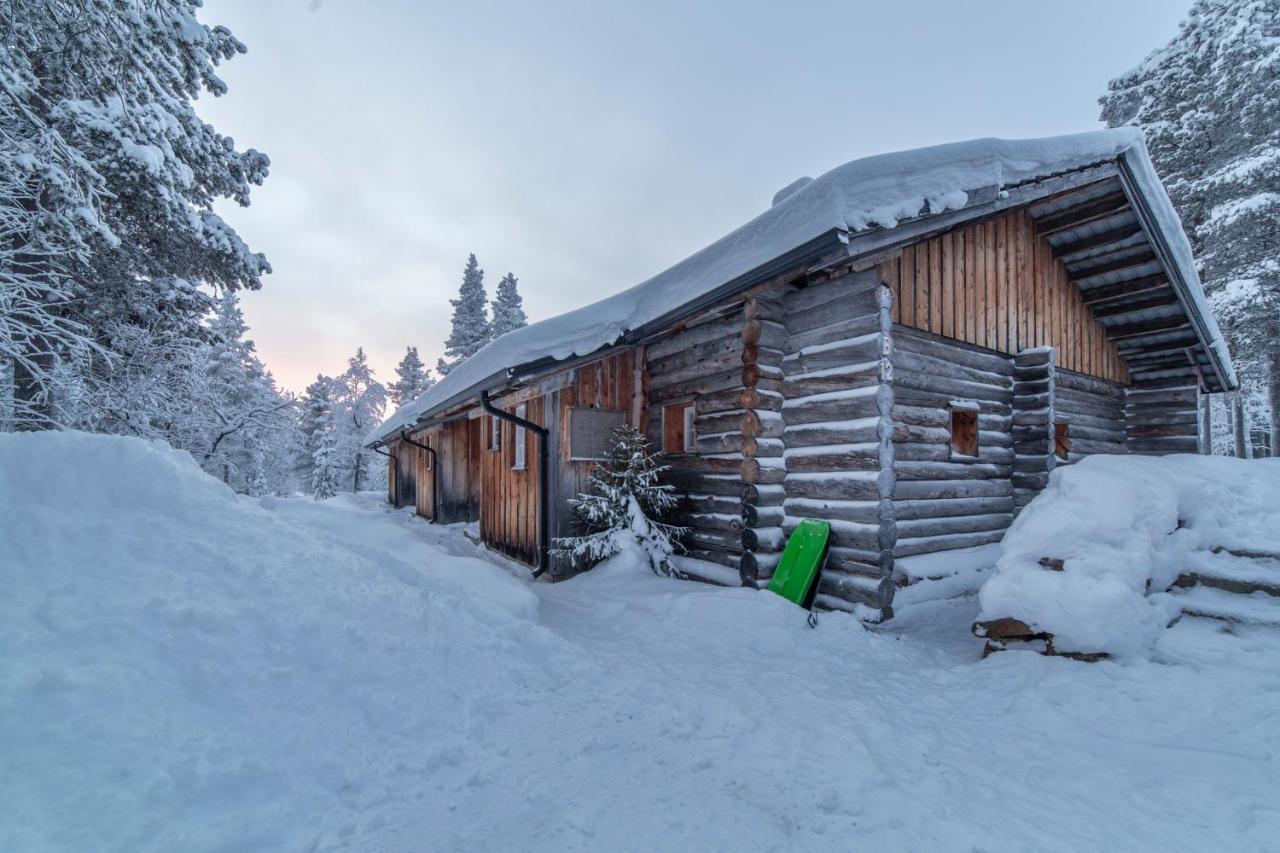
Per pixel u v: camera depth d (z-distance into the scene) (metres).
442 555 6.24
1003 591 4.22
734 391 6.71
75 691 2.29
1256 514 4.54
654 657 4.29
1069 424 8.36
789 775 2.64
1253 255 14.38
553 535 7.59
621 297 7.79
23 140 7.14
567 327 7.06
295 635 3.06
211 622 2.89
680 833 2.21
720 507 6.83
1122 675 3.55
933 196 5.14
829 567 5.73
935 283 6.40
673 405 7.79
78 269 8.80
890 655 4.48
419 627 3.53
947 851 2.12
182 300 10.48
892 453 5.41
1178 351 9.10
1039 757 2.84
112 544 3.13
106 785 2.02
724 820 2.30
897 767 2.74
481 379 7.17
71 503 3.27
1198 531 4.47
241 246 10.57
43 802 1.88
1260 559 4.21
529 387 8.19
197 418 12.80
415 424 13.36
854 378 5.59
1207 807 2.35
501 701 3.23
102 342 9.76
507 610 4.28
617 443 7.93
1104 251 8.07
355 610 3.42
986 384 6.96
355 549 4.29
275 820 2.13
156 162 8.09
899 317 5.91
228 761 2.29
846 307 5.75
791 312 6.31
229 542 3.53
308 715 2.68
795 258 5.06
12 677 2.21
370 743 2.67
